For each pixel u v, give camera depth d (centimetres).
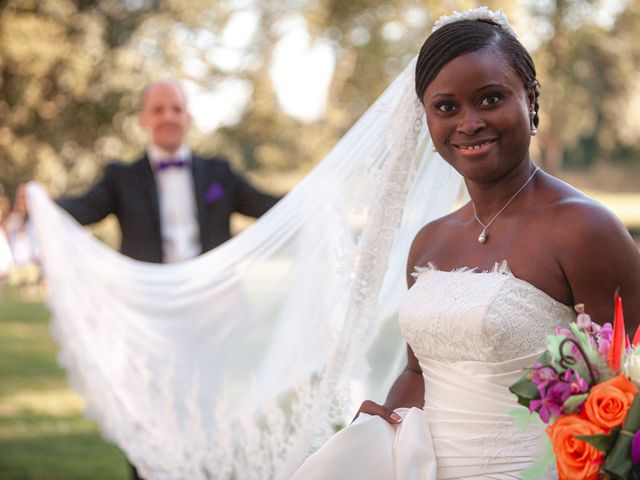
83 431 715
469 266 253
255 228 434
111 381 459
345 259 312
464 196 311
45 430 718
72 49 1483
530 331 235
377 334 316
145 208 551
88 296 484
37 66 1437
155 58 1627
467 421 241
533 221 243
